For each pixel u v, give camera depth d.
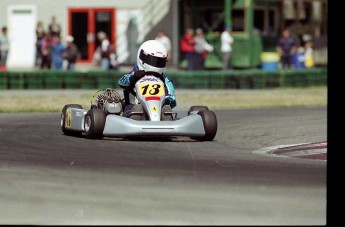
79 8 139.25
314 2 131.75
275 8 127.50
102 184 30.70
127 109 46.22
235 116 64.25
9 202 27.48
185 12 130.25
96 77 92.88
